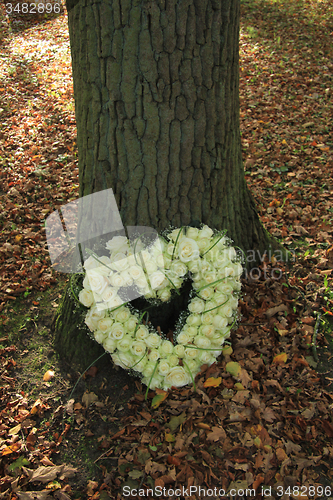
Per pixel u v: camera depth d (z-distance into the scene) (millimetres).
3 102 5805
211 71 1954
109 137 2000
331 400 2162
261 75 6684
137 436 1997
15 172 4250
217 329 2102
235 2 1953
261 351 2387
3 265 3139
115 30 1763
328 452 1926
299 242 3320
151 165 2033
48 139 4832
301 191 3961
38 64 7176
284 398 2152
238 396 2117
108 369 2299
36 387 2242
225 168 2311
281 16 9719
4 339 2525
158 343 2047
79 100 2061
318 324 2545
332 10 9859
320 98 5832
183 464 1869
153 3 1693
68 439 2008
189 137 2025
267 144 4785
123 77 1843
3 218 3625
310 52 7496
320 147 4625
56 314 2586
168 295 2113
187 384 2164
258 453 1910
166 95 1884
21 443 1978
